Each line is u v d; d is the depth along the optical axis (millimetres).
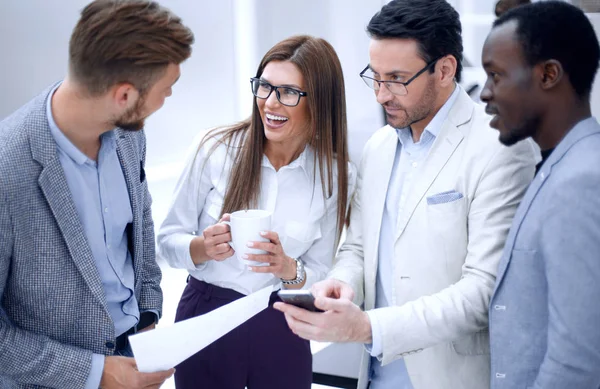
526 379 1362
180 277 3740
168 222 1972
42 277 1414
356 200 1900
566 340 1205
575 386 1208
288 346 1929
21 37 2844
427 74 1543
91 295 1470
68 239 1412
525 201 1349
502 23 1327
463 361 1635
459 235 1591
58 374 1431
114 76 1340
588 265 1187
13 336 1403
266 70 1790
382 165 1745
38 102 1428
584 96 1291
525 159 1553
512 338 1373
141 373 1482
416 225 1621
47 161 1379
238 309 1475
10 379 1477
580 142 1255
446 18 1534
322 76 1795
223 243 1727
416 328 1481
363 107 2994
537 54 1266
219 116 3887
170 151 3746
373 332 1466
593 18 2396
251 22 3268
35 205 1377
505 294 1384
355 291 1751
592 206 1187
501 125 1361
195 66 3703
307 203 1920
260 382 1938
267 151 1902
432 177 1610
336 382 3002
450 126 1619
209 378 1935
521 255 1334
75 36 1341
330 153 1873
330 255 1986
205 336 1441
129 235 1677
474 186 1564
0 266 1357
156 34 1346
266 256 1658
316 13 3076
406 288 1638
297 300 1421
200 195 1946
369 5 2904
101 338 1497
